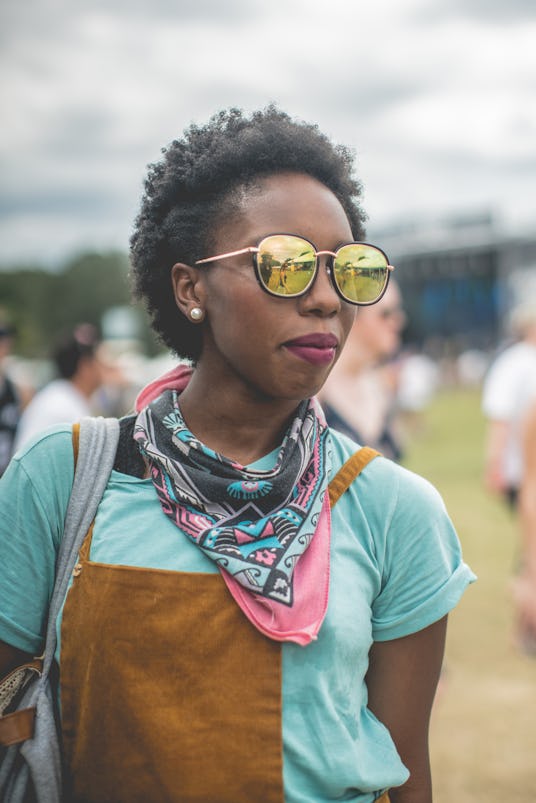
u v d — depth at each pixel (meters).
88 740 1.33
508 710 4.19
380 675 1.43
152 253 1.50
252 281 1.32
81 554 1.37
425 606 1.39
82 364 4.74
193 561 1.32
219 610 1.29
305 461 1.39
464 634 5.31
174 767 1.28
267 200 1.34
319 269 1.34
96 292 75.50
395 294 3.31
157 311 1.54
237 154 1.37
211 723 1.28
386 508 1.41
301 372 1.33
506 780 3.51
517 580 5.03
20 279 79.75
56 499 1.42
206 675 1.28
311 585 1.29
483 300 35.72
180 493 1.35
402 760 1.46
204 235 1.38
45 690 1.41
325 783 1.29
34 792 1.41
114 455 1.44
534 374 5.00
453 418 20.69
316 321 1.33
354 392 3.22
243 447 1.44
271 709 1.27
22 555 1.42
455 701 4.32
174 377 1.56
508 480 5.14
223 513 1.35
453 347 35.94
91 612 1.33
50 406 4.62
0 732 1.39
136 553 1.34
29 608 1.43
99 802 1.33
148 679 1.29
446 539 1.45
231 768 1.27
